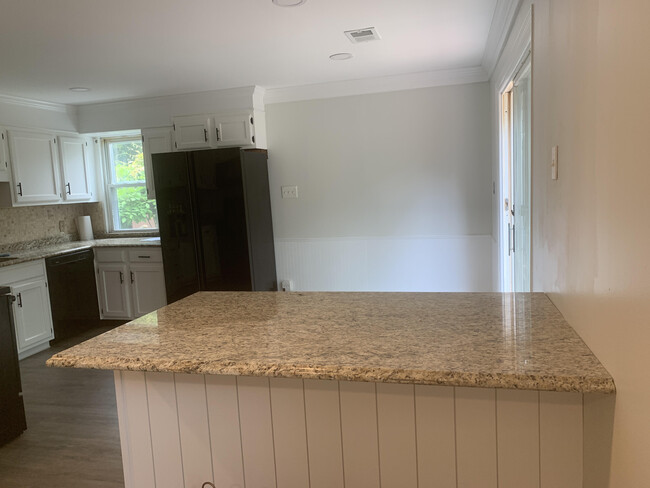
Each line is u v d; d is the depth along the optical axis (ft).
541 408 4.56
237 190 14.57
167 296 15.74
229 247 14.87
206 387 5.41
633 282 3.04
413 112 15.05
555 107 5.41
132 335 5.22
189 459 5.58
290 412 5.21
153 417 5.61
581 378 3.56
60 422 10.15
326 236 16.24
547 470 4.62
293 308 6.13
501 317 5.24
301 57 12.02
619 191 3.29
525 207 9.04
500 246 12.19
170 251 15.49
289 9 8.65
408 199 15.40
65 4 7.94
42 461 8.67
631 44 3.01
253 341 4.83
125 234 18.16
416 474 4.92
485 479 4.75
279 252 16.74
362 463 5.06
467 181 14.88
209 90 15.42
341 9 8.80
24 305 13.87
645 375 2.86
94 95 15.10
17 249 15.58
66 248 15.83
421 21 9.70
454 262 15.29
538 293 6.33
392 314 5.58
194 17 8.82
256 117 15.69
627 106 3.10
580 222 4.39
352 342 4.64
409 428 4.88
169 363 4.37
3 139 14.10
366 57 12.35
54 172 15.89
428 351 4.27
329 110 15.70
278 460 5.31
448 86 14.70
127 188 18.12
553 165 5.57
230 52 11.24
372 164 15.56
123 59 11.33
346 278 16.24
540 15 6.30
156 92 15.24
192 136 15.85
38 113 15.47
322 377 4.01
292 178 16.29
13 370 9.48
